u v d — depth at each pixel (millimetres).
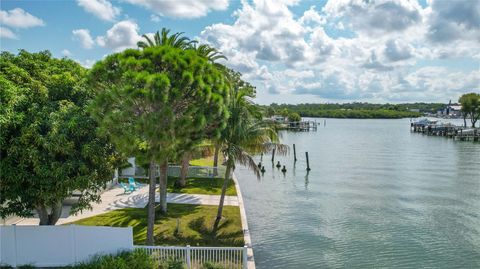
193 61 15109
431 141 90562
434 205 30516
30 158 13289
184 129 14742
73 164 14008
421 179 41906
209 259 15406
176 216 22594
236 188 31234
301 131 127438
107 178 15734
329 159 59281
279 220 26172
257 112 24656
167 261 14219
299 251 20516
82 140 14703
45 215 16375
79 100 15914
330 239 22438
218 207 24578
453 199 32531
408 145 81375
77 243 14445
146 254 14297
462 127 103688
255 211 28500
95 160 14484
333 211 28594
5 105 13414
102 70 14922
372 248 21109
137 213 22734
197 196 27984
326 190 36312
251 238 22438
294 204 30734
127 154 15195
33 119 13812
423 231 24047
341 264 18953
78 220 21047
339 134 114438
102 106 14148
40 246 14344
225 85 16672
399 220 26359
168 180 33375
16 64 15875
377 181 40781
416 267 18812
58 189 13898
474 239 22672
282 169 47438
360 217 27016
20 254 14320
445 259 19812
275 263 18922
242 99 21688
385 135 109750
